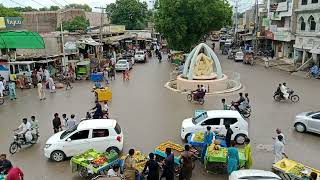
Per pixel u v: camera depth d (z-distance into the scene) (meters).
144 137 18.03
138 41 70.69
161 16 53.22
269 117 21.77
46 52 39.62
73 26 59.97
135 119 21.50
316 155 15.61
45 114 23.19
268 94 28.67
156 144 16.95
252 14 77.69
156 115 22.38
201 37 56.84
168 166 12.34
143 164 12.96
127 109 24.08
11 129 20.02
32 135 17.06
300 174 11.89
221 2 55.84
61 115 22.81
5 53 36.88
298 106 24.52
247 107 21.80
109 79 37.31
